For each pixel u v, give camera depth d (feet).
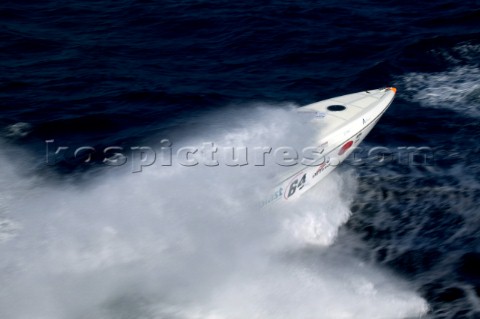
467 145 58.80
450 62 75.46
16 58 78.18
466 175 54.49
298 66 77.36
